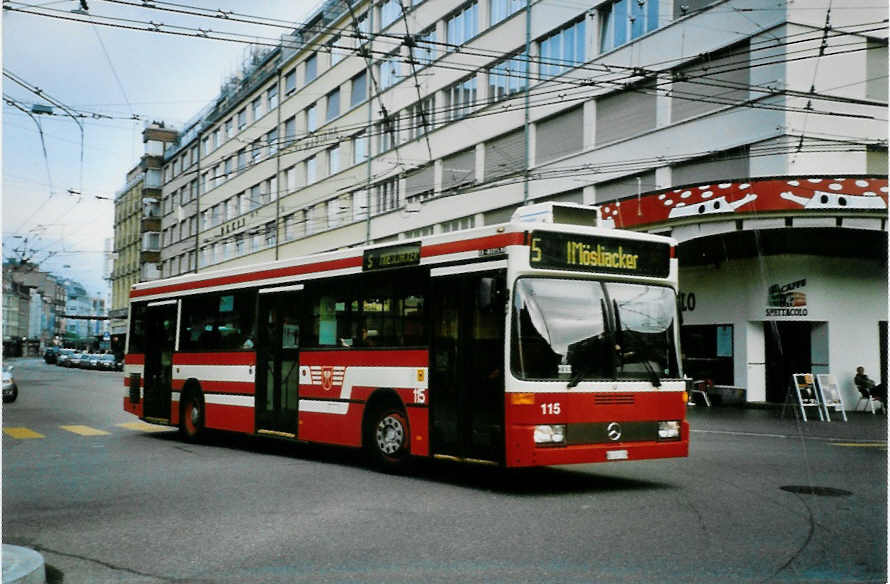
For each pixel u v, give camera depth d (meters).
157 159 78.19
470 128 33.94
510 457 9.16
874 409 22.09
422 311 10.75
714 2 22.97
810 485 9.90
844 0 21.41
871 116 19.92
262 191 54.94
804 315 22.91
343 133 44.66
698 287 25.55
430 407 10.48
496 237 9.73
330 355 12.31
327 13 46.50
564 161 28.55
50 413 23.28
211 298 15.40
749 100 21.83
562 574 5.88
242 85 58.28
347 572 6.01
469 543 6.87
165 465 12.11
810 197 20.31
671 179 24.47
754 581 5.70
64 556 6.67
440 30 36.25
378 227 41.16
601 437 9.55
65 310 182.75
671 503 8.72
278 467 11.85
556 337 9.53
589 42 27.50
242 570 6.13
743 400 23.70
